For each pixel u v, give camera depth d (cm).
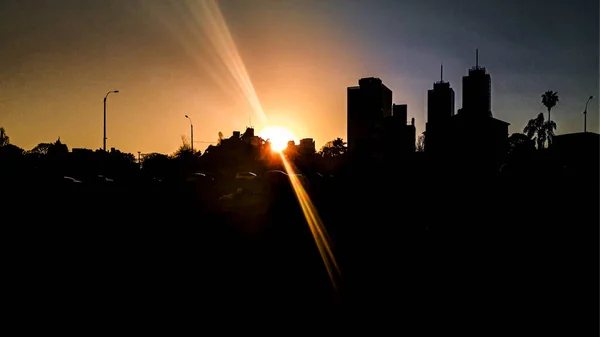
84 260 1314
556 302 859
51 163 7775
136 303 877
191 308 840
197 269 1190
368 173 5897
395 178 5297
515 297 895
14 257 1359
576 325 733
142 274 1137
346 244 1573
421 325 739
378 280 1052
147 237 1764
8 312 813
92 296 924
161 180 6053
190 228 2012
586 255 1307
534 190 3447
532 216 2206
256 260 1309
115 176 6931
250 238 1728
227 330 721
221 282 1042
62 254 1411
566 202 2722
